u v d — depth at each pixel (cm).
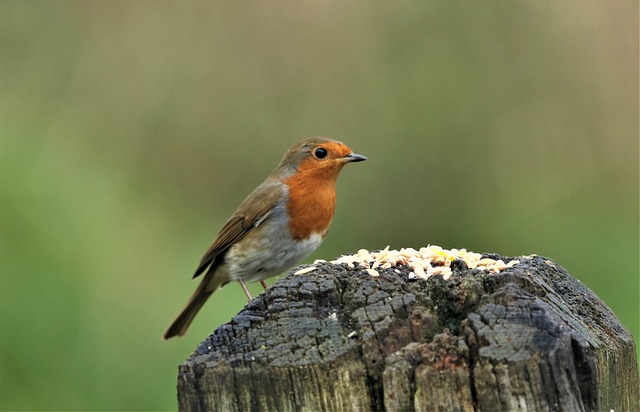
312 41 1619
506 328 482
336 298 525
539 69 1608
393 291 527
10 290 1048
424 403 470
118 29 1593
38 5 1581
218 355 504
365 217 1584
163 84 1587
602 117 1589
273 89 1612
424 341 500
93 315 1088
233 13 1625
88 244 1143
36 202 1121
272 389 491
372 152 1597
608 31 1602
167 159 1584
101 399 1047
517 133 1605
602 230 1504
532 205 1573
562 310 530
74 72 1558
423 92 1605
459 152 1605
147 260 1246
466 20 1625
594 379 489
